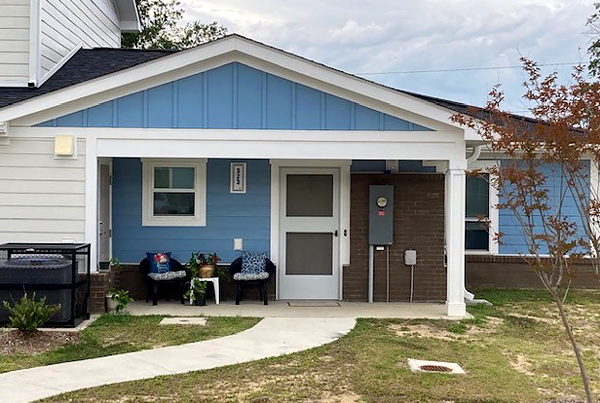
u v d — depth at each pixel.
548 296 12.98
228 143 10.60
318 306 11.67
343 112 10.65
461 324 10.27
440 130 10.67
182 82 10.57
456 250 10.84
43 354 8.20
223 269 12.23
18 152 10.54
